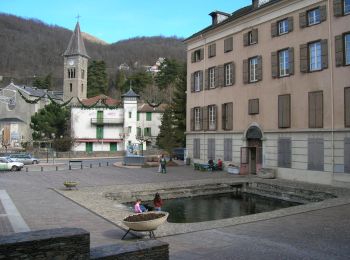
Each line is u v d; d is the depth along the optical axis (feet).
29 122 261.24
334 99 82.69
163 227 44.55
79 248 20.21
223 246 35.88
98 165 143.43
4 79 407.44
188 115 137.08
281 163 95.96
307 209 55.52
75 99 291.79
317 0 87.35
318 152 85.92
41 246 19.19
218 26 119.14
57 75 448.65
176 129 170.09
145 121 257.34
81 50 306.14
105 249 21.93
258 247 35.37
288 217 50.11
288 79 94.68
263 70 102.78
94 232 41.22
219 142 119.96
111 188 79.10
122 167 132.16
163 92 341.00
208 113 125.59
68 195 68.44
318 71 86.79
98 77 370.73
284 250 34.35
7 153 182.80
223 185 90.22
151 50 537.65
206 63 127.13
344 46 81.61
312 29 88.63
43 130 224.33
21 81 414.00
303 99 90.33
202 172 113.80
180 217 64.18
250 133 106.73
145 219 38.73
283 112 95.45
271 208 72.95
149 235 39.29
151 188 80.69
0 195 67.67
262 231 42.14
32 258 18.93
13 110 265.75
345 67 80.74
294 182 88.53
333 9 83.51
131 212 53.06
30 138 261.24
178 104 171.83
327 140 83.87
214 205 76.13
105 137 236.02
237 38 113.09
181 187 84.33
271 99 99.76
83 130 233.35
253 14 105.29
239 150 111.14
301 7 91.50
